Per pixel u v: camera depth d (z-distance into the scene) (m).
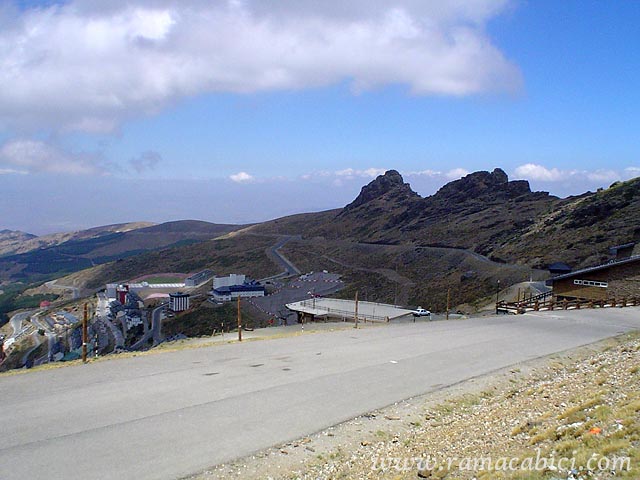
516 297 49.72
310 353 19.45
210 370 16.42
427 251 103.31
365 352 19.69
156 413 12.02
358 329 26.75
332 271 112.06
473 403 13.53
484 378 15.83
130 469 9.06
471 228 110.94
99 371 16.14
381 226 147.38
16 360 77.50
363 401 13.36
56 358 71.19
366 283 91.75
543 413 11.12
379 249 120.44
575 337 23.25
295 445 10.43
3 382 14.66
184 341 29.38
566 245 73.06
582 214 82.75
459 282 73.06
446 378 15.79
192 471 9.12
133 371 16.17
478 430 10.85
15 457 9.42
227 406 12.65
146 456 9.62
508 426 10.73
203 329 71.56
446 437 10.68
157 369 16.48
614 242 66.88
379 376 15.91
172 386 14.36
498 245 90.75
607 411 9.58
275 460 9.73
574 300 40.91
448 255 95.00
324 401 13.27
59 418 11.55
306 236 170.25
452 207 136.25
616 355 16.88
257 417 11.93
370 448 10.45
